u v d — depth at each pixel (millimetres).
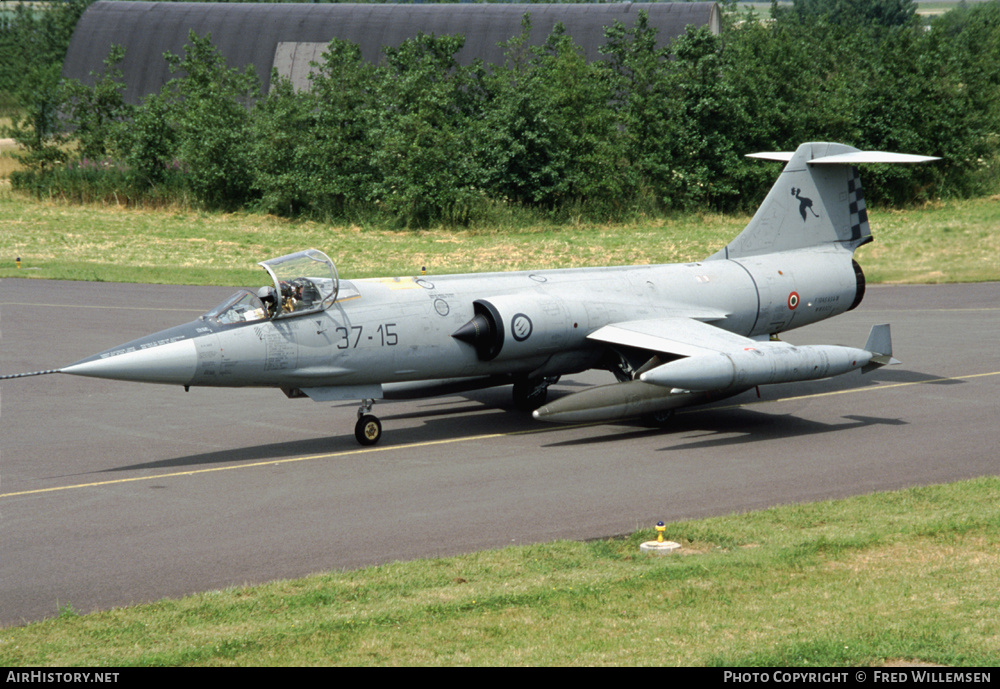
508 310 25766
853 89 85375
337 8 100562
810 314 31156
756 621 13453
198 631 13570
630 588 14734
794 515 18422
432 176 73688
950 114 83438
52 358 34938
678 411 28547
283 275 24062
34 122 85375
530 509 19438
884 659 12227
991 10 153750
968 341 36969
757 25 93250
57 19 162500
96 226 71062
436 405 29969
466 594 14656
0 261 56750
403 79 78375
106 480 22000
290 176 76000
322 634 13250
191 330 23109
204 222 74688
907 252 60875
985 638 12719
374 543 17562
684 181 78875
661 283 28922
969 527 17047
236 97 86312
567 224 74875
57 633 13664
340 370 24422
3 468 23062
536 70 80688
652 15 91938
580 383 32594
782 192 31312
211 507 19922
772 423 26781
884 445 24000
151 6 104688
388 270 54906
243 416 28375
